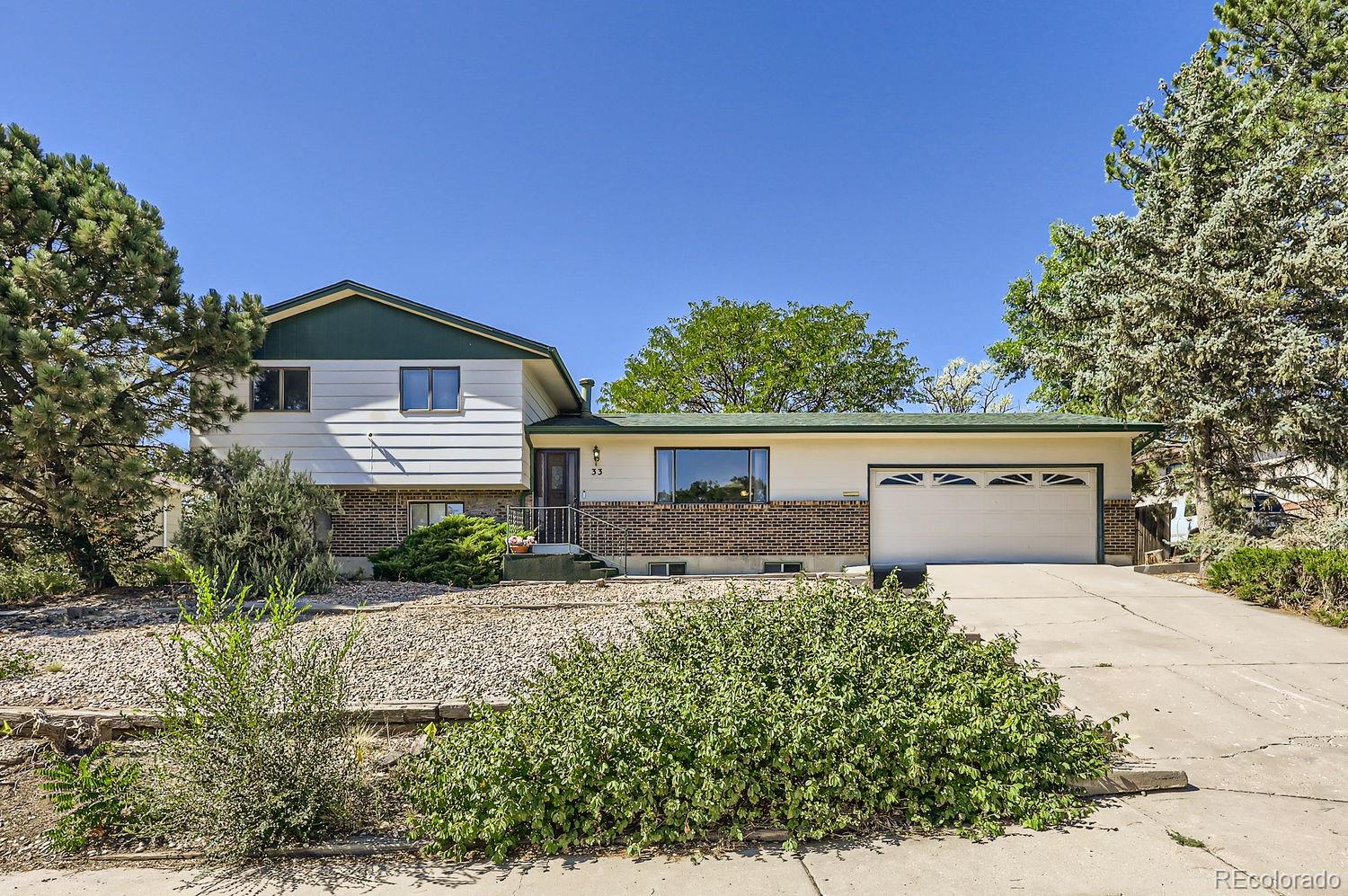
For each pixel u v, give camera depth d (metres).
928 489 15.86
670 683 4.71
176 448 11.73
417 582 12.66
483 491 15.43
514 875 3.64
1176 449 16.95
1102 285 15.44
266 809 3.89
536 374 16.27
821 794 4.03
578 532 15.74
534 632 8.46
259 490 10.99
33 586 11.41
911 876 3.54
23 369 10.36
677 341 33.34
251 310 12.55
